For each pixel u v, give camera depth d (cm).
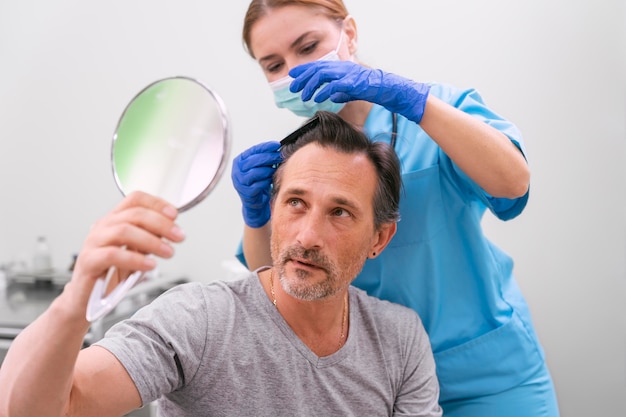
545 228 195
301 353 92
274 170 102
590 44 187
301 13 107
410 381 101
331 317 95
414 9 201
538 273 196
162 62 226
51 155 239
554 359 196
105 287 56
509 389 117
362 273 117
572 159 191
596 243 191
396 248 114
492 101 196
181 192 66
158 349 84
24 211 243
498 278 123
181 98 69
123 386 77
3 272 227
